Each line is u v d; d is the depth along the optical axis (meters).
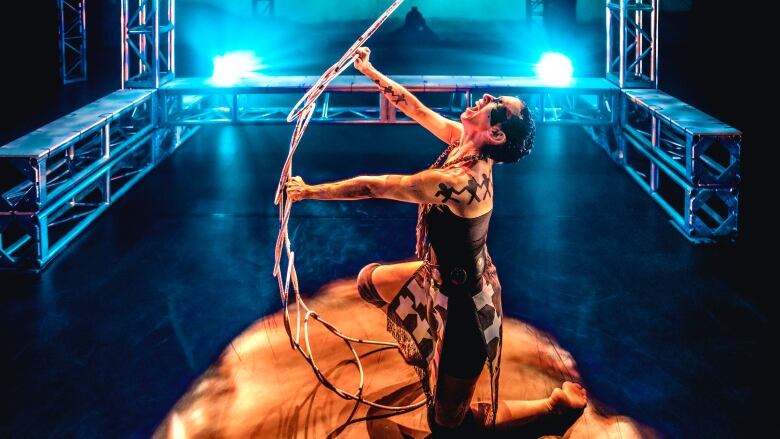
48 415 3.47
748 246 5.27
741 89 9.37
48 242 5.28
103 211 5.87
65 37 9.86
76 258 5.09
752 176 6.51
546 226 5.64
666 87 9.55
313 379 3.71
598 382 3.70
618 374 3.78
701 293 4.62
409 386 3.63
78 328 4.22
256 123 7.23
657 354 3.96
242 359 3.91
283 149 7.50
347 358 3.88
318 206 6.01
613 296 4.59
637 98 6.51
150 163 6.94
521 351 3.98
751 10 12.98
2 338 4.11
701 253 5.18
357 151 7.42
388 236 5.46
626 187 6.49
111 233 5.50
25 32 11.30
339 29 15.20
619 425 3.37
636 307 4.45
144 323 4.27
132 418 3.45
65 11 11.41
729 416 3.45
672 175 5.65
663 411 3.48
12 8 11.20
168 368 3.84
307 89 7.09
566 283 4.75
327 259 5.09
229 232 5.52
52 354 3.96
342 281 4.78
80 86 9.89
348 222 5.71
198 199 6.16
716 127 5.36
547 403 3.32
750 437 3.30
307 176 6.68
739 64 10.62
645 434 3.32
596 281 4.78
